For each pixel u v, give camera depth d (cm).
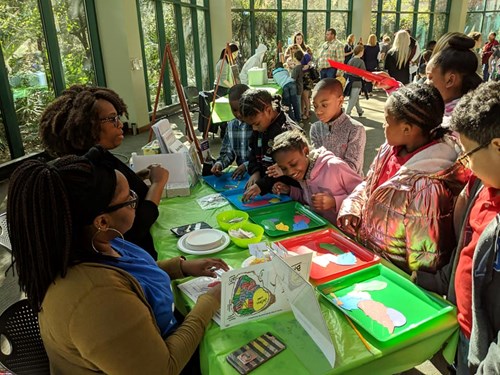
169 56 261
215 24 966
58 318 80
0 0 442
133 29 626
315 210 185
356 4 1192
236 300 106
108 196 89
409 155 135
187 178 214
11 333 104
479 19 1534
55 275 82
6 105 453
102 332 78
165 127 227
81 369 85
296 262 112
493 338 89
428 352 106
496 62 941
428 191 122
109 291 81
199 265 133
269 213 183
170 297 109
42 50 509
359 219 153
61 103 157
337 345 100
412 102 125
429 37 1446
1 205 373
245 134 242
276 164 182
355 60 701
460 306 105
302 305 98
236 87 241
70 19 558
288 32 1127
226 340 103
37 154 494
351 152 210
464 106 93
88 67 607
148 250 156
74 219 84
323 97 208
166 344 93
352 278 128
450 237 127
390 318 108
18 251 83
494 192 96
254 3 1047
